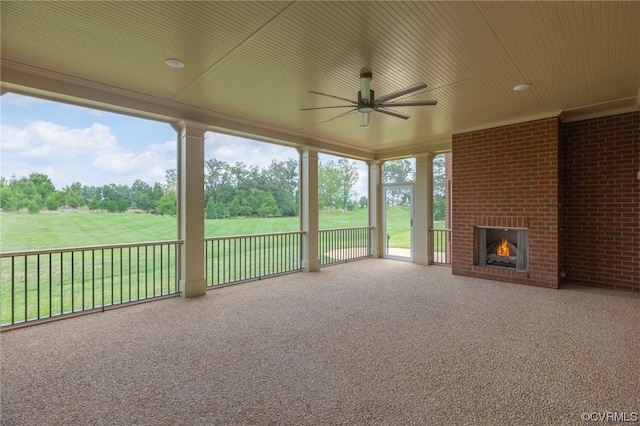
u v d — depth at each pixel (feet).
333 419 5.96
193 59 10.18
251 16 7.89
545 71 10.97
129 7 7.48
